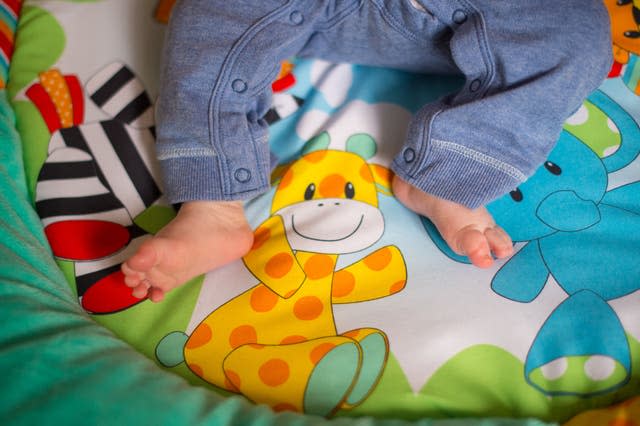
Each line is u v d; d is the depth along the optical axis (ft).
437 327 2.61
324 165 3.22
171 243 2.55
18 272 2.52
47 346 2.26
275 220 3.05
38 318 2.38
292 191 3.14
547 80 2.77
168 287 2.67
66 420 2.06
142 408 2.13
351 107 3.43
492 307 2.66
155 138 3.33
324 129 3.35
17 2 3.93
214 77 2.90
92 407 2.10
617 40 3.63
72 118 3.38
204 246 2.72
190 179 2.87
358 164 3.23
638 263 2.79
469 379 2.49
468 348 2.55
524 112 2.77
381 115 3.42
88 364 2.24
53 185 3.12
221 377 2.54
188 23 2.97
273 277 2.81
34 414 2.06
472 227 2.77
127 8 3.83
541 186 3.09
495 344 2.56
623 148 3.20
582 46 2.82
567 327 2.60
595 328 2.58
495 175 2.79
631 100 3.42
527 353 2.54
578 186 3.08
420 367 2.51
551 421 2.41
